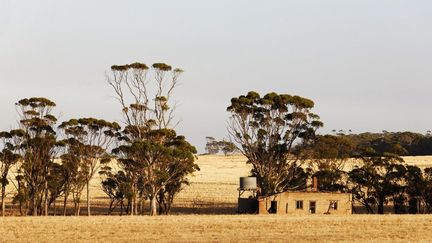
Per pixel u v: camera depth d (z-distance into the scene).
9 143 122.12
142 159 119.25
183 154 120.81
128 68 127.19
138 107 127.81
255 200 114.56
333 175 127.31
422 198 123.38
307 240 72.50
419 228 86.50
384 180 123.75
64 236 74.31
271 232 79.06
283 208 112.62
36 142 121.88
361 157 128.25
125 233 77.19
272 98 128.62
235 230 80.69
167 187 123.38
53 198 122.75
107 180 127.44
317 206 113.19
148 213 125.69
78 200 120.94
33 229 80.94
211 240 71.56
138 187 124.38
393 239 74.31
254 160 128.88
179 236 74.69
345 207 114.00
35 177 120.81
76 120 123.88
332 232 80.06
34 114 124.75
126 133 128.50
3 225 85.69
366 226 87.88
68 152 123.06
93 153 124.12
